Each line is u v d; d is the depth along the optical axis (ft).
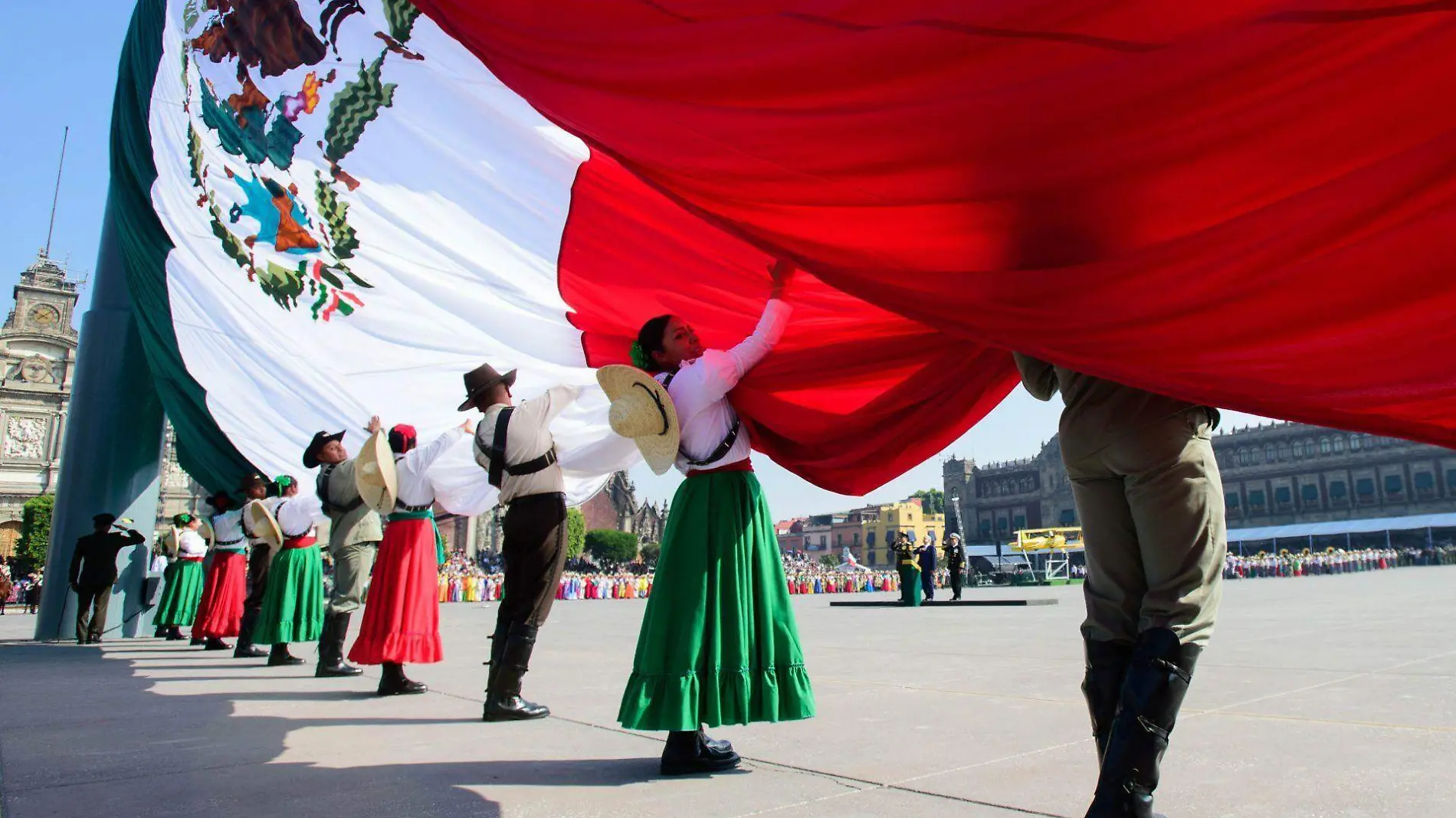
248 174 17.22
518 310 15.01
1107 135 4.87
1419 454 225.15
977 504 317.01
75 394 30.89
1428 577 86.28
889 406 8.28
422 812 6.54
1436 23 3.84
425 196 14.67
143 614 31.24
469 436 15.85
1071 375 5.90
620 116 6.50
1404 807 6.10
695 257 11.27
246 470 26.25
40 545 157.38
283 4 13.83
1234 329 5.05
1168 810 6.14
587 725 10.55
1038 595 62.90
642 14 5.88
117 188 24.13
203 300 21.16
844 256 6.35
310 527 20.01
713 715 7.54
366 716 11.52
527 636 11.19
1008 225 5.58
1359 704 10.34
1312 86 4.28
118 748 9.33
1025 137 5.08
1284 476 247.29
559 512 11.59
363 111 14.33
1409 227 4.35
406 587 13.80
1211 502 5.37
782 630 8.02
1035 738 8.91
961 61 4.92
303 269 17.61
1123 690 5.15
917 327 8.50
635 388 8.25
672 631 7.75
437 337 17.46
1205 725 9.23
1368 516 230.68
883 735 9.29
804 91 5.45
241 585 24.79
